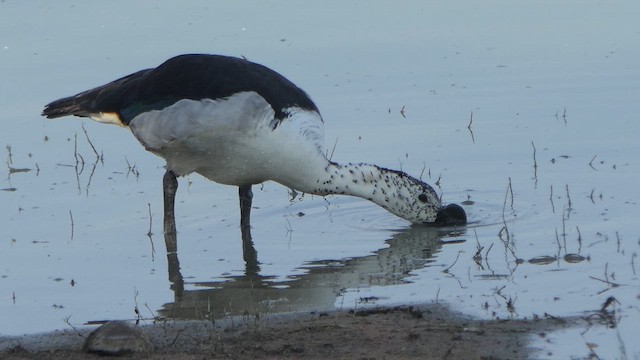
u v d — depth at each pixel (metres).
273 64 19.52
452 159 15.53
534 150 15.04
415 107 17.61
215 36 20.94
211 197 14.75
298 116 12.91
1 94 18.53
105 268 12.23
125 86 13.41
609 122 16.53
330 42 20.55
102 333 9.55
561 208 13.57
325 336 9.70
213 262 12.38
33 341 10.05
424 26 21.34
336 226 13.67
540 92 18.00
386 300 10.82
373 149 15.95
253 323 10.22
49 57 20.14
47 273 12.08
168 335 10.02
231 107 12.58
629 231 12.52
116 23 21.86
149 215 14.07
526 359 9.08
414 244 12.82
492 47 20.20
